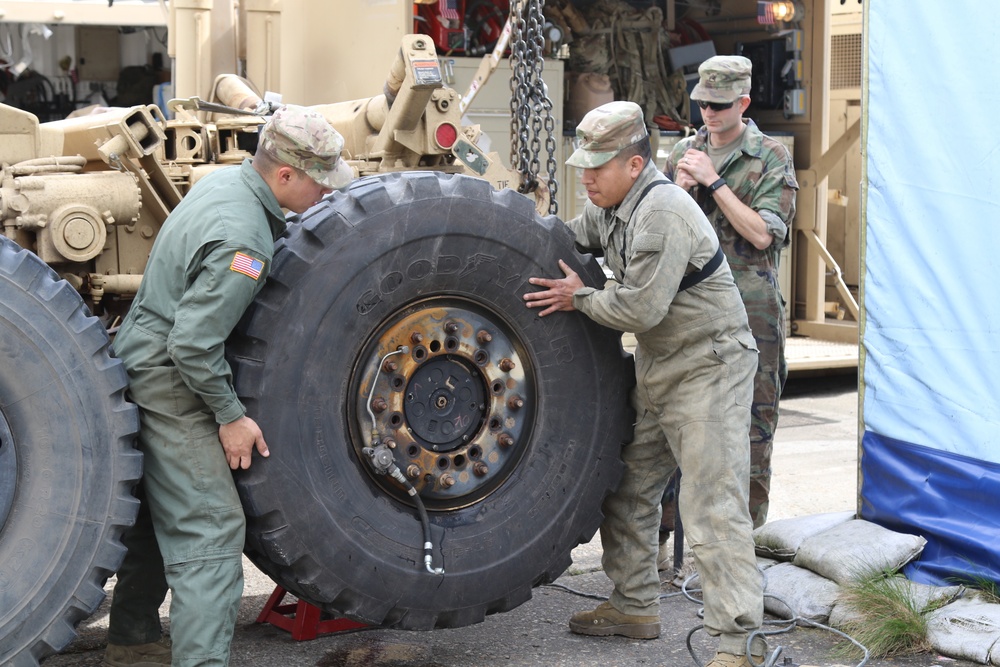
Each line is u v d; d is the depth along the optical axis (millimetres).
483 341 3438
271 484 3082
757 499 4418
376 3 6145
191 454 3010
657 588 3834
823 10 8227
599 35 7820
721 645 3418
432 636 3828
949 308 4078
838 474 5887
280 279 3096
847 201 9336
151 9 9820
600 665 3594
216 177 3064
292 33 6984
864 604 3814
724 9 8734
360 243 3182
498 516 3457
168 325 3006
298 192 3051
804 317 8742
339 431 3217
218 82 5363
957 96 4016
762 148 4379
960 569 3963
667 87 8180
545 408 3537
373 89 6191
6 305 2809
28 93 10359
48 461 2859
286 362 3102
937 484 4125
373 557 3244
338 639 3789
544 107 4039
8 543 2836
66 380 2863
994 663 3531
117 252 3783
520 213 3424
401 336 3322
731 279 3455
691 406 3414
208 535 3016
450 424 3432
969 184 4004
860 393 4383
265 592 4227
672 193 3361
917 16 4105
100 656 3619
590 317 3445
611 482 3645
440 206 3285
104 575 2926
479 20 7109
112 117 3975
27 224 3412
